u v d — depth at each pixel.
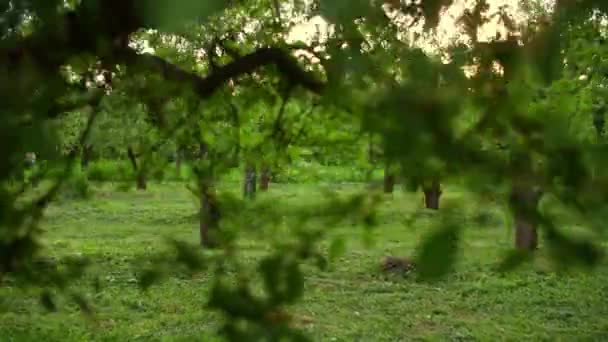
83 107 1.87
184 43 2.66
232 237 1.73
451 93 1.00
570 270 1.01
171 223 18.92
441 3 1.22
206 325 8.94
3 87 1.20
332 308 10.14
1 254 1.58
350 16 1.08
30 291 1.81
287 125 2.69
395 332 9.25
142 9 0.88
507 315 10.12
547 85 1.15
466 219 1.05
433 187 1.10
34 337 7.04
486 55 1.15
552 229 1.01
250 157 2.79
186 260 1.71
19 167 1.25
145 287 1.74
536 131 1.04
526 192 1.02
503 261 1.11
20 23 1.36
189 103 2.45
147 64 2.07
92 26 1.31
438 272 1.01
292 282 1.37
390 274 11.76
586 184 0.98
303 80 2.10
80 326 8.30
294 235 1.43
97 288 2.82
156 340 8.33
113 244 14.84
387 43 1.29
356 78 1.26
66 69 1.62
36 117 1.20
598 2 1.11
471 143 1.01
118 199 23.94
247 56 2.28
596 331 9.40
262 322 1.33
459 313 10.20
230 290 1.41
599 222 0.98
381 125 0.97
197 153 2.75
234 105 2.84
